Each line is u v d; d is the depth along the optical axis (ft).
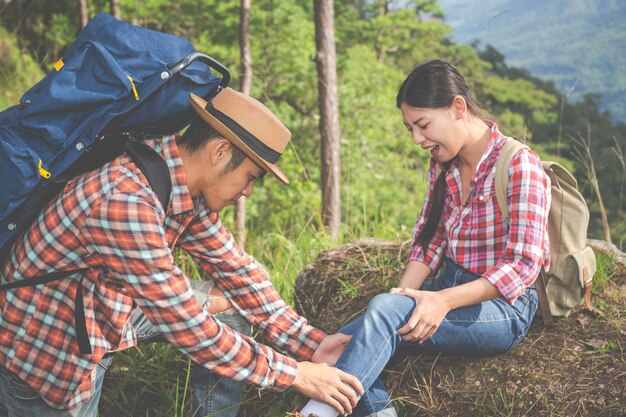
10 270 6.70
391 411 7.47
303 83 44.62
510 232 7.47
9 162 6.16
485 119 7.84
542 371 7.76
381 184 44.39
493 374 7.88
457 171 8.02
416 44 103.91
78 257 6.56
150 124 6.55
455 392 7.90
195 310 6.69
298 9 46.16
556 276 8.14
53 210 6.46
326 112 22.45
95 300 6.85
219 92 6.91
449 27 103.81
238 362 6.93
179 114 6.60
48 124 6.21
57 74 6.30
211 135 6.68
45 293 6.64
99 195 6.34
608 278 9.43
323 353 7.98
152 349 10.33
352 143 43.11
